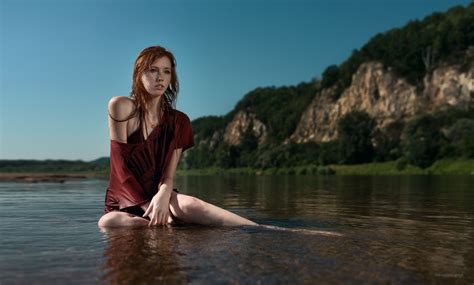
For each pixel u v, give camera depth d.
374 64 110.81
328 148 99.50
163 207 3.67
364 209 5.60
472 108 87.81
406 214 4.87
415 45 107.62
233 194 9.70
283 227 3.62
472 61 96.38
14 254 2.39
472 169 64.25
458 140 77.75
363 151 91.69
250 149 142.50
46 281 1.85
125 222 3.57
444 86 97.88
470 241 2.90
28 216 4.55
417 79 103.88
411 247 2.65
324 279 1.89
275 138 137.38
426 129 80.69
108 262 2.17
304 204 6.52
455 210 5.45
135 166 3.87
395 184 18.20
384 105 105.00
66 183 16.38
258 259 2.24
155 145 3.92
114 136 3.87
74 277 1.91
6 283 1.83
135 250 2.47
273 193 10.18
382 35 121.06
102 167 60.75
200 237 2.94
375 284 1.83
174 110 4.08
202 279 1.87
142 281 1.84
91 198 7.59
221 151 134.50
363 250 2.53
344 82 120.62
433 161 73.81
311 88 146.25
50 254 2.38
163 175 3.95
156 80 3.83
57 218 4.35
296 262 2.18
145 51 3.87
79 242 2.76
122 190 3.90
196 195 9.25
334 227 3.65
